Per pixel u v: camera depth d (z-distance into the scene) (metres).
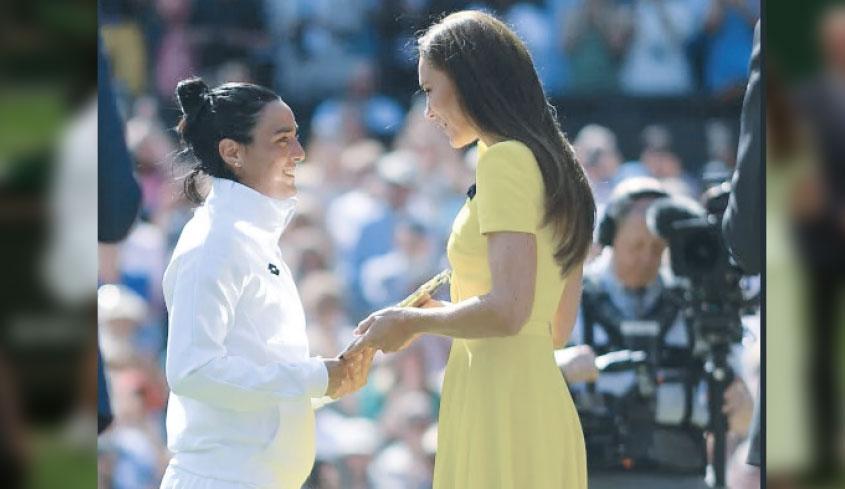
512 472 12.02
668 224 23.28
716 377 23.02
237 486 12.00
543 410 12.12
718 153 26.88
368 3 28.98
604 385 23.17
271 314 12.16
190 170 13.22
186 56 27.78
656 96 27.31
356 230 27.44
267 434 12.14
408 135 28.50
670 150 26.88
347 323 26.88
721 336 23.02
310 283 26.75
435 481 12.54
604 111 27.33
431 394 25.50
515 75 12.12
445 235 27.61
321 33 29.38
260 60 28.52
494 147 11.83
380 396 25.41
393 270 27.22
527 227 11.66
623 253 23.31
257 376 11.77
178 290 11.87
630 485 23.17
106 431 24.52
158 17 27.61
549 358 12.29
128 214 25.20
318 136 28.50
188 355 11.68
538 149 11.95
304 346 12.49
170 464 12.45
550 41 27.62
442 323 11.83
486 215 11.70
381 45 28.97
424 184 28.00
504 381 12.05
